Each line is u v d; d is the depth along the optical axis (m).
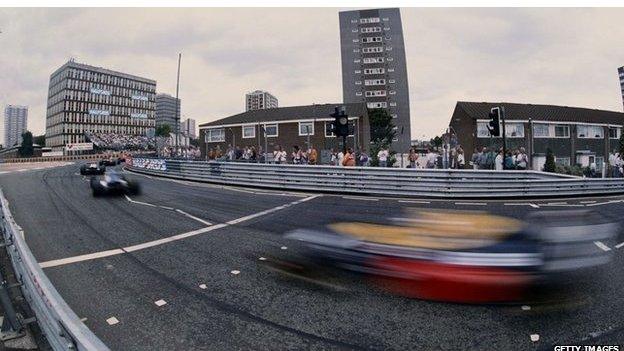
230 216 8.52
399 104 95.06
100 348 2.42
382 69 96.19
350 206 9.88
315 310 3.75
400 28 96.88
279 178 14.25
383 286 4.34
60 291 4.33
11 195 12.41
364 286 4.35
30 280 3.66
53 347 2.94
